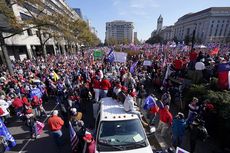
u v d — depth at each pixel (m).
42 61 26.92
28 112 8.87
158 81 15.39
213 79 10.36
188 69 14.08
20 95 11.75
